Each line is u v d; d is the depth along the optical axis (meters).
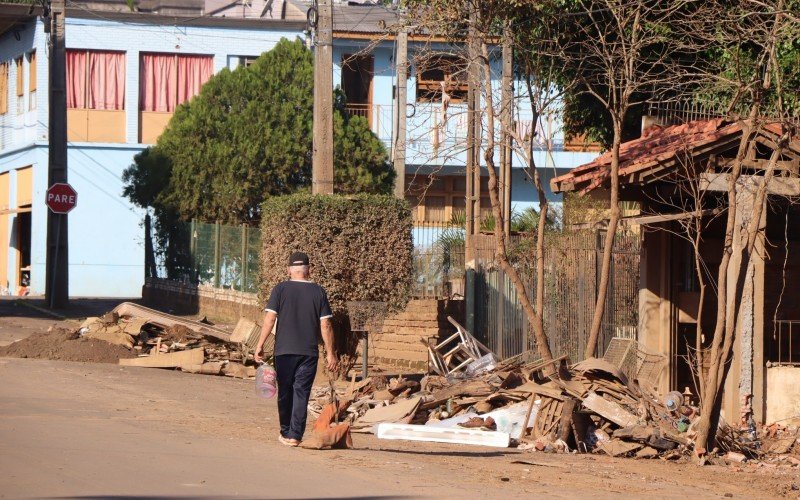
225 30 49.81
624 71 18.50
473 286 25.98
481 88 18.83
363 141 36.97
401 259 21.47
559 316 22.00
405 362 25.14
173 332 24.00
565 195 28.47
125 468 10.40
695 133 18.00
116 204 49.44
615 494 11.10
